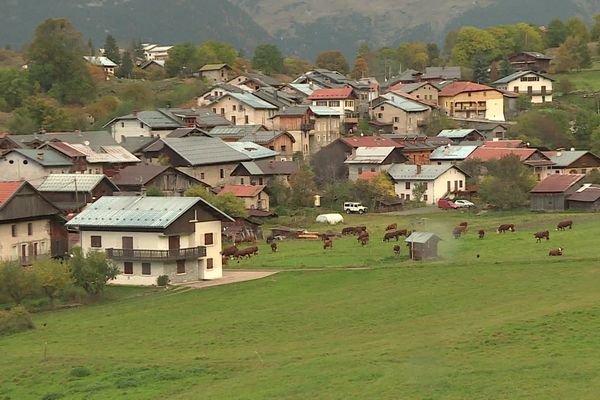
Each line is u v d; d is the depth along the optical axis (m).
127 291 160.25
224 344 118.06
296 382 95.88
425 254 175.75
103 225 167.88
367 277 156.12
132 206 172.50
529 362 97.19
